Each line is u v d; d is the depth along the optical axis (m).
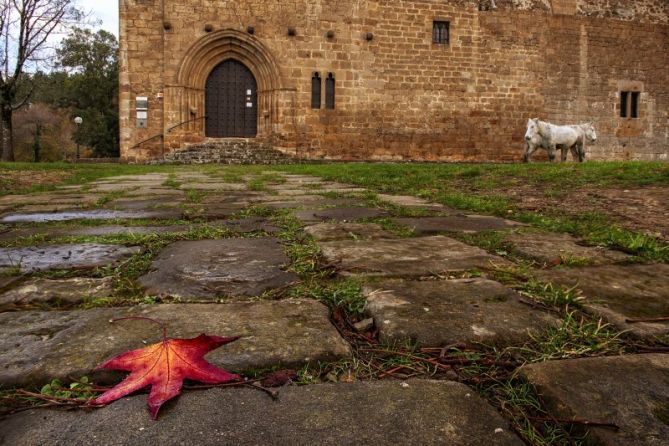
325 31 20.73
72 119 42.72
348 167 12.74
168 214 4.85
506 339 1.72
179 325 1.79
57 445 1.11
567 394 1.33
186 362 1.35
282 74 20.48
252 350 1.58
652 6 24.44
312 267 2.67
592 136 16.80
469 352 1.62
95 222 4.35
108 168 14.52
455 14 21.95
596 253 3.05
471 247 3.20
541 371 1.45
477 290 2.24
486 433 1.18
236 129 20.97
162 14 19.33
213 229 3.82
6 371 1.45
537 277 2.52
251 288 2.31
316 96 20.97
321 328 1.77
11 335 1.71
